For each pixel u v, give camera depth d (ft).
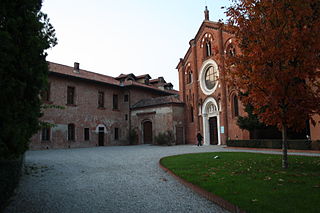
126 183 27.35
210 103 101.09
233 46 89.71
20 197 22.16
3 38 16.96
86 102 108.68
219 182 23.34
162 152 66.80
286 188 20.08
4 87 17.10
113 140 119.24
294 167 31.42
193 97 110.01
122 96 128.57
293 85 30.14
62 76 98.78
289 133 70.28
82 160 50.90
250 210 15.17
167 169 33.65
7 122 17.53
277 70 28.76
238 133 85.56
